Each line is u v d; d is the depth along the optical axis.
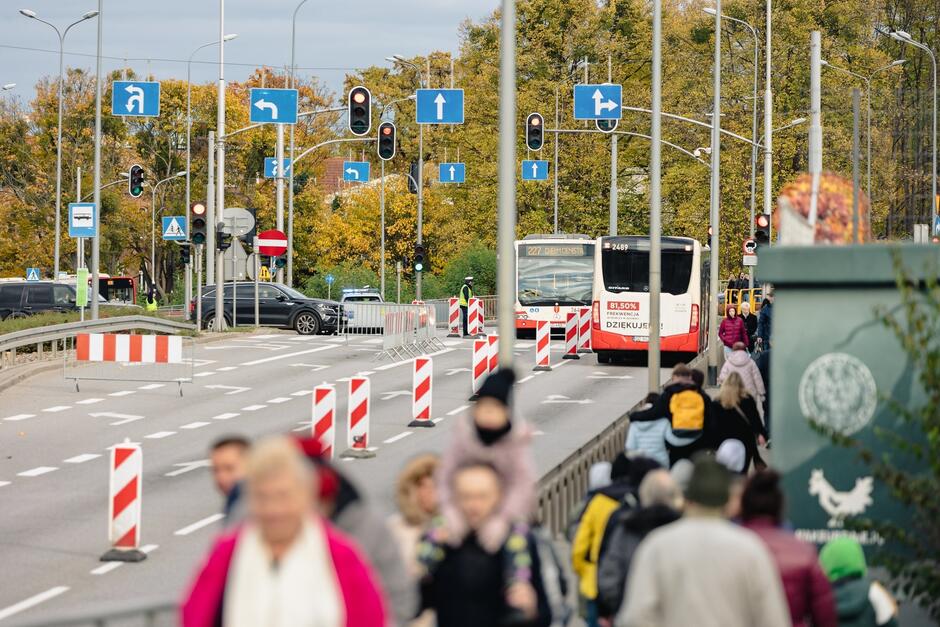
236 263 116.88
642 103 190.50
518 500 20.17
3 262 194.88
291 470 12.62
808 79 194.88
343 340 112.00
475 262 182.50
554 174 183.88
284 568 12.76
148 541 38.72
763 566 14.71
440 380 82.81
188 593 13.18
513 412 20.86
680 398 36.44
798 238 26.70
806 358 23.39
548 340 92.38
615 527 21.86
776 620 14.66
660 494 21.17
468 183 197.62
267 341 110.12
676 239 96.75
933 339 21.91
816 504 23.39
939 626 22.06
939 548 21.70
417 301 137.88
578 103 125.12
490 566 17.30
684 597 14.64
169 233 122.50
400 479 19.45
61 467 51.28
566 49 194.62
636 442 36.66
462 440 20.44
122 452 36.19
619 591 20.89
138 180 121.38
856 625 19.97
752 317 102.62
